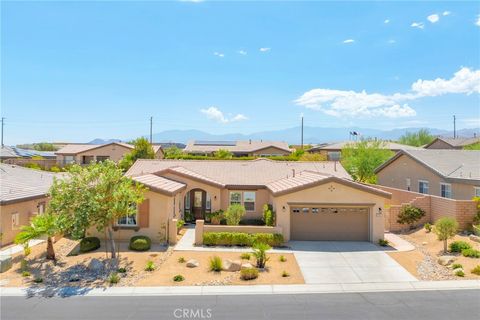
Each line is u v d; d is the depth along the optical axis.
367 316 13.50
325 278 17.59
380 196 24.20
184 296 15.52
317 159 53.12
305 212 24.84
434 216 26.22
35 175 31.09
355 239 24.62
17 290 16.19
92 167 19.55
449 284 16.70
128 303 14.78
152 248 22.20
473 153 35.12
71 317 13.47
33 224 19.98
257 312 13.88
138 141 52.69
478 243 21.45
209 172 32.16
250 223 28.38
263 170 32.94
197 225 22.97
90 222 18.78
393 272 18.33
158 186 23.80
